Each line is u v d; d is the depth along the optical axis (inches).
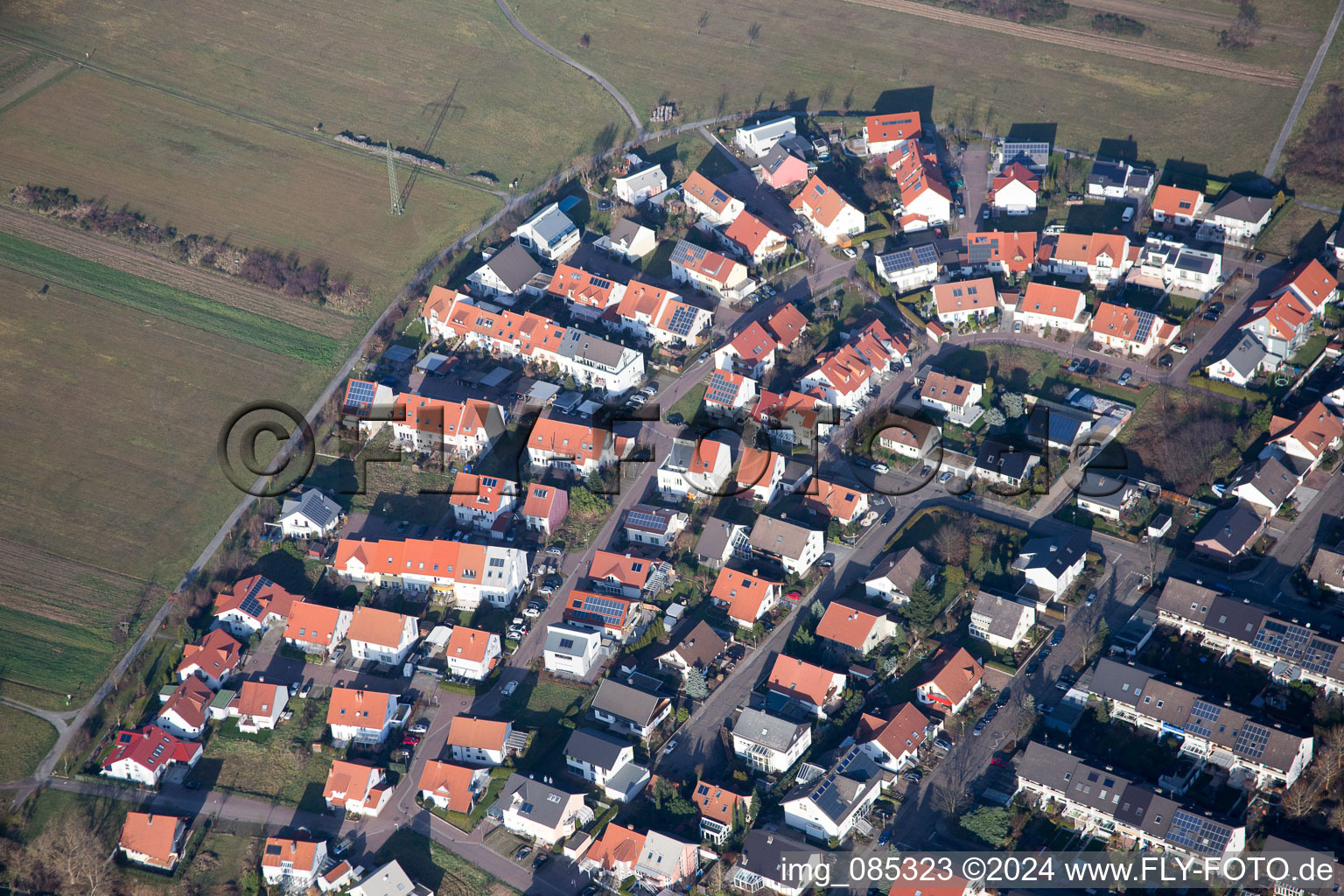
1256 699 6668.3
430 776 6860.2
